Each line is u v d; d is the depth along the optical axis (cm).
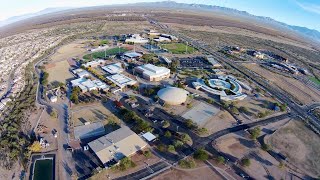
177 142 12012
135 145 11744
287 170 11219
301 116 16088
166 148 11938
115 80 18475
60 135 12600
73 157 11156
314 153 12506
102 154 11038
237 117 15000
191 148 12100
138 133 12838
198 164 11138
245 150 12244
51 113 14300
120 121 13850
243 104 16712
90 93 16862
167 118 14412
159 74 19412
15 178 10094
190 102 16338
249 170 10994
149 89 17138
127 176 10238
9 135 12431
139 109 15212
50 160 11000
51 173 10344
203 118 14612
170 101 15638
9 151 11481
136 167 10719
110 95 16675
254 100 17450
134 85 18012
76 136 12481
